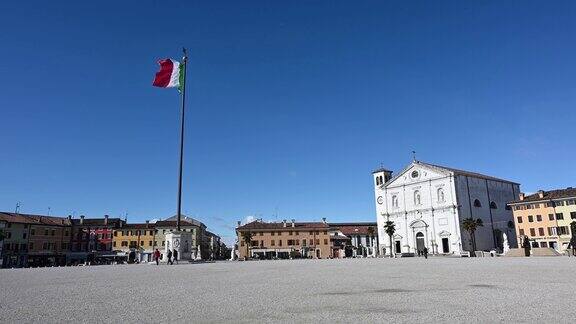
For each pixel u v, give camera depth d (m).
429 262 38.88
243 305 10.16
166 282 17.06
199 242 119.62
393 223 106.88
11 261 99.19
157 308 9.80
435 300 10.60
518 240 95.06
